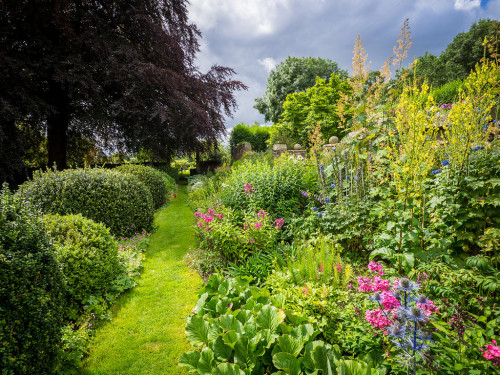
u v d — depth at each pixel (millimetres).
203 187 10539
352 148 4375
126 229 5543
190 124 11570
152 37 10844
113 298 3518
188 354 2314
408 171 2820
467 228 2852
